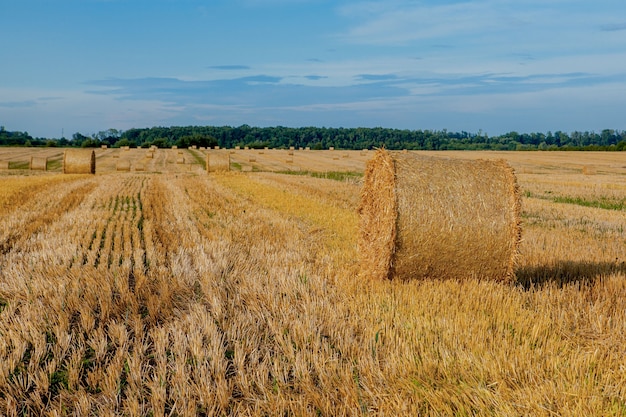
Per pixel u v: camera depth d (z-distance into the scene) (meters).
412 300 6.95
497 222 7.84
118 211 16.25
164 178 30.16
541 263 9.43
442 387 4.84
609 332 6.02
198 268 8.98
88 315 6.64
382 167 8.16
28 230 12.63
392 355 5.33
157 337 6.16
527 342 5.58
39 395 4.98
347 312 6.78
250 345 5.84
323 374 5.14
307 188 23.84
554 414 4.26
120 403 4.93
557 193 25.11
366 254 8.77
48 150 67.75
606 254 10.52
